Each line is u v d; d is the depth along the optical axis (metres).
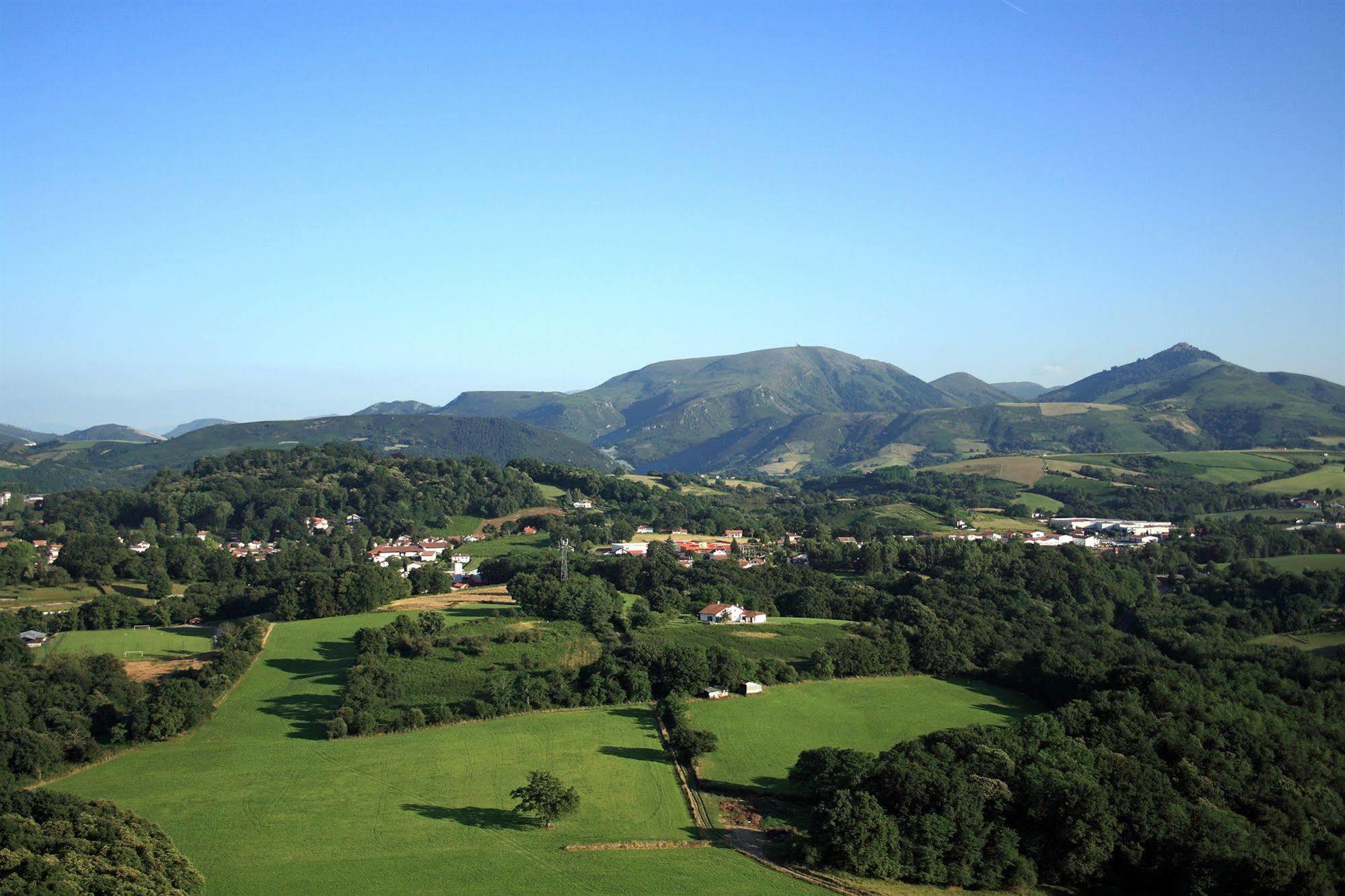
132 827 77.00
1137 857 85.00
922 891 80.88
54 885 61.91
